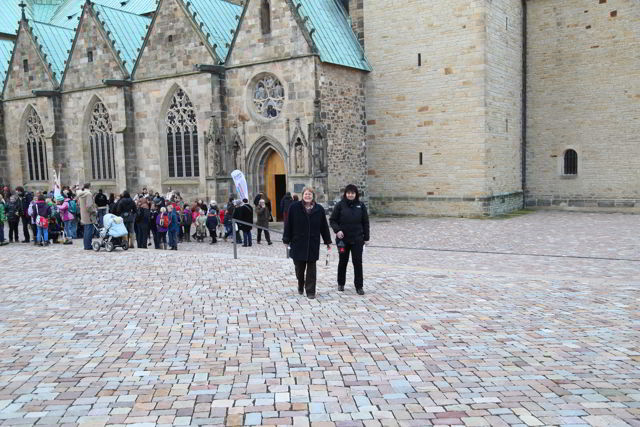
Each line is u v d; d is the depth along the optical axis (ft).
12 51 178.29
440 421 25.84
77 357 35.50
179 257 76.64
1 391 30.12
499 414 26.45
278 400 28.45
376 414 26.68
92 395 29.40
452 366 32.83
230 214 107.14
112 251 85.05
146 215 97.09
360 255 51.78
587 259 72.13
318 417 26.48
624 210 135.44
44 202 96.68
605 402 27.53
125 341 38.65
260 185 135.44
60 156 169.07
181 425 25.88
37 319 44.83
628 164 134.41
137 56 149.89
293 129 126.52
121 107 151.74
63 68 176.14
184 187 146.00
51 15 253.03
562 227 106.93
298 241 50.31
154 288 55.72
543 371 31.81
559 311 44.70
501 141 134.82
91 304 49.52
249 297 51.08
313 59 122.21
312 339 38.37
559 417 26.00
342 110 132.46
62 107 168.14
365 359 34.24
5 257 82.58
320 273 62.85
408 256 78.54
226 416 26.73
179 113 145.38
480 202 128.26
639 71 131.03
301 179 125.90
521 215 132.87
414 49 133.90
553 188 144.56
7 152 185.37
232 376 31.78
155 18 144.56
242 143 134.72
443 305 47.09
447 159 131.85
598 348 35.63
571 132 141.08
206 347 37.04
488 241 91.15
